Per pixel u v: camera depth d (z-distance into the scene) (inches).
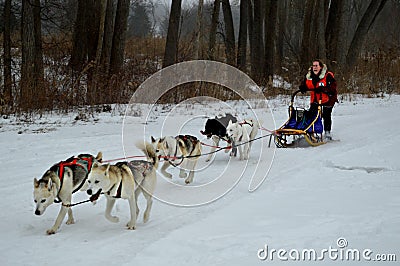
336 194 265.6
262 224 217.0
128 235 228.7
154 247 197.9
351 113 677.3
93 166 232.2
